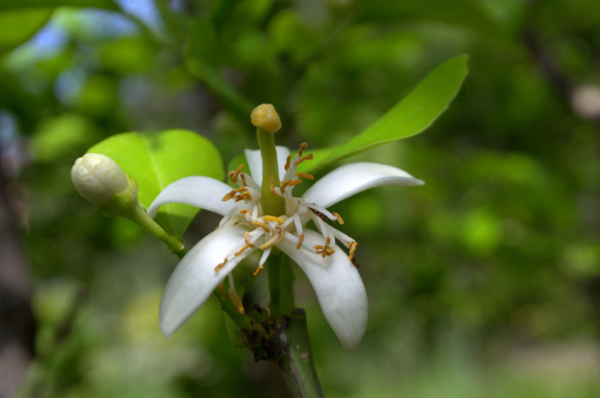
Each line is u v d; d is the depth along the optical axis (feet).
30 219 1.11
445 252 1.54
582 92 1.08
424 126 0.46
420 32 1.05
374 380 2.36
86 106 1.07
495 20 0.73
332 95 1.15
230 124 0.76
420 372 2.42
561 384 2.77
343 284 0.42
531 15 1.05
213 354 1.02
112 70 1.06
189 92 1.24
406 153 1.28
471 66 1.31
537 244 1.32
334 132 1.13
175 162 0.51
